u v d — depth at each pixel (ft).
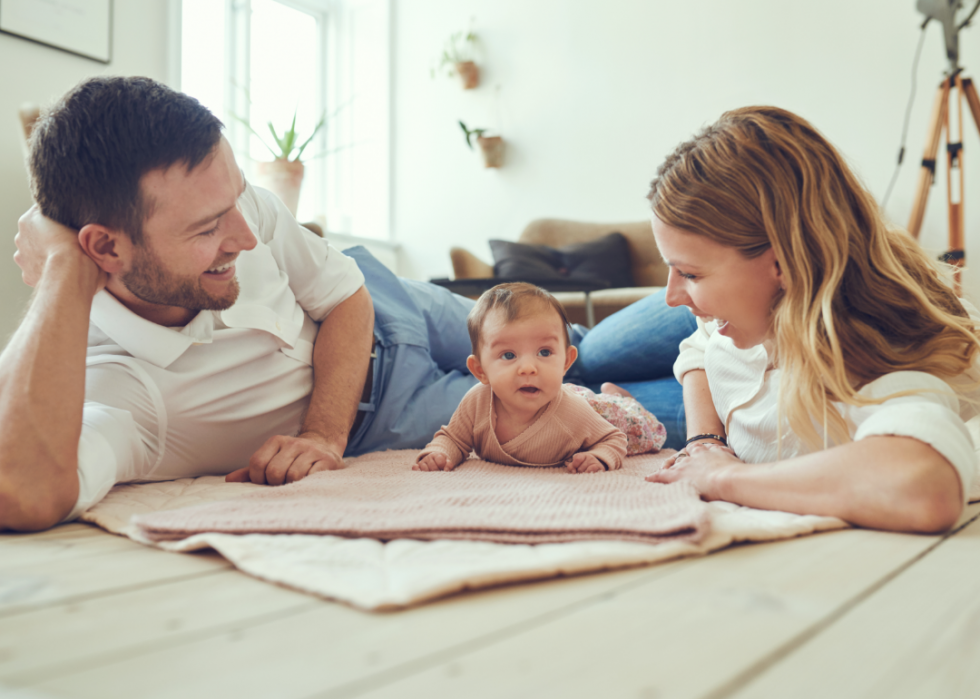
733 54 12.13
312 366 4.23
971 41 10.09
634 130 13.16
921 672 1.23
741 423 3.20
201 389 3.60
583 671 1.22
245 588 1.72
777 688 1.17
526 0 14.29
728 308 2.77
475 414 4.04
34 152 3.02
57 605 1.60
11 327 9.39
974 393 2.89
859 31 10.97
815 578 1.75
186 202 2.99
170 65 11.39
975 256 10.00
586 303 9.84
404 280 5.72
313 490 2.74
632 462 4.15
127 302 3.38
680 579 1.74
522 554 1.87
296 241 4.21
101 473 2.85
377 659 1.28
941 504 2.12
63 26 10.07
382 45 15.85
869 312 2.65
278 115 14.93
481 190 14.89
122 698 1.14
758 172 2.60
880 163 10.80
